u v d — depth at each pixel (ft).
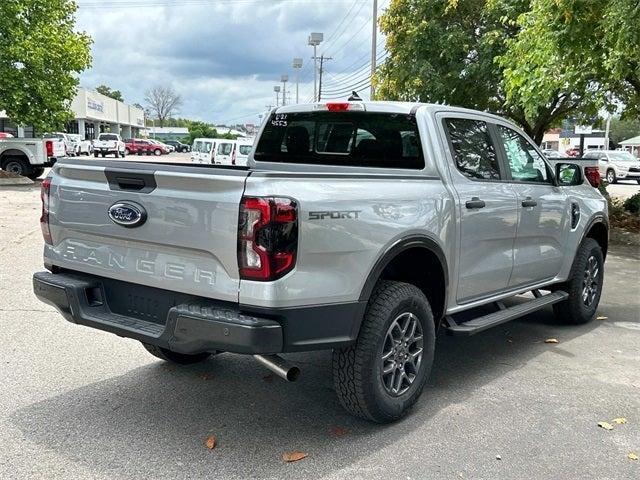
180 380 15.61
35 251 31.89
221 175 10.97
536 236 18.22
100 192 12.60
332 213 11.45
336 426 13.25
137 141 221.87
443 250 14.26
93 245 13.03
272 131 18.71
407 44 54.65
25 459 11.57
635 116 44.52
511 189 16.99
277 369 11.40
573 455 12.16
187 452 12.00
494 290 16.83
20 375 15.61
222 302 11.27
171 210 11.52
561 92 43.27
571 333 20.52
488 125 17.15
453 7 51.26
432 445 12.46
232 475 11.20
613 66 29.66
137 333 11.91
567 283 20.71
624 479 11.32
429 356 14.01
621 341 19.63
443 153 15.07
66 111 76.18
